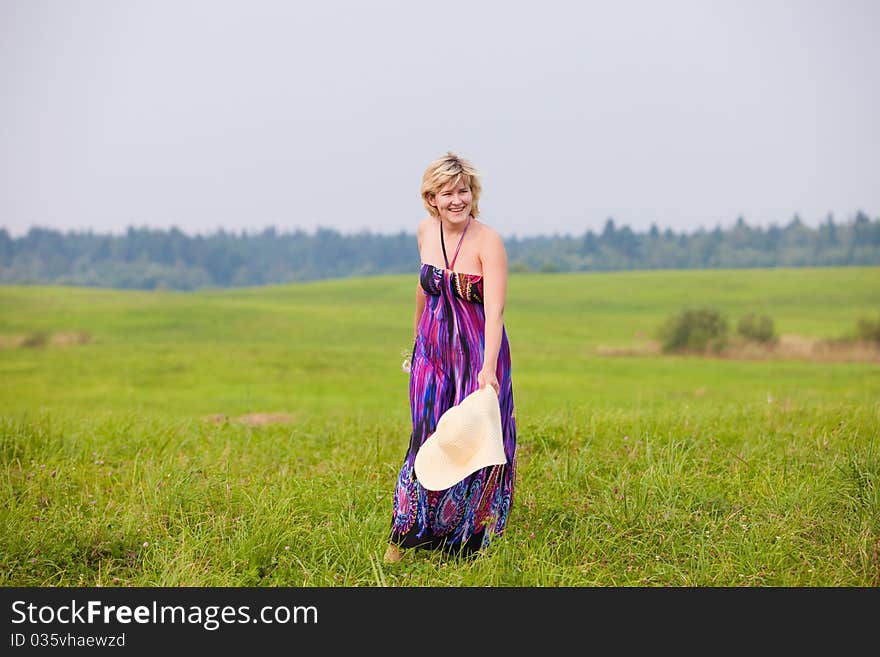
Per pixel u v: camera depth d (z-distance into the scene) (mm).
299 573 7531
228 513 8781
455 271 7867
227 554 7715
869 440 11586
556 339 99062
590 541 7930
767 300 132125
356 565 7566
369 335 101375
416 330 8219
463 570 7418
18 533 8086
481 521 7809
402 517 7727
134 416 15312
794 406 14836
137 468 10898
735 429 12828
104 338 97625
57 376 73375
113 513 8906
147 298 135500
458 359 7863
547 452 11352
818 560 7492
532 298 138750
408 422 15117
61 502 9367
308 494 9445
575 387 63438
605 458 10938
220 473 10242
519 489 9711
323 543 8008
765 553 7570
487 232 7902
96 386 67750
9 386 68125
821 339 97062
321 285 167875
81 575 7469
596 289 148125
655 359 86125
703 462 10656
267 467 11203
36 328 103000
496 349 7703
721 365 81812
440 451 7410
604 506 8734
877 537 7695
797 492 8766
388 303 137000
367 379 70500
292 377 71625
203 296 149125
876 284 141875
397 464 11195
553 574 7207
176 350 87688
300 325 108125
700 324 93938
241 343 94188
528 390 61000
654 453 10828
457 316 7914
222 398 59188
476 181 7898
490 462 7156
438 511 7637
